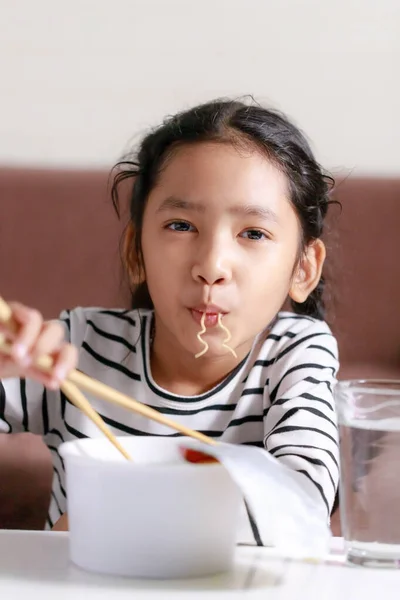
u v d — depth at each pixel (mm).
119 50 2385
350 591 581
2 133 2381
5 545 677
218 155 976
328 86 2373
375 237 2076
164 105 2381
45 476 1409
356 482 640
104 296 2062
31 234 2086
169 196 958
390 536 637
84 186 2094
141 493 601
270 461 626
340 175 2186
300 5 2381
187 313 934
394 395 630
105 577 604
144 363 1104
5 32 2381
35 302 2072
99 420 631
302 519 621
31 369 594
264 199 962
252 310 947
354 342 2055
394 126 2369
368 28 2371
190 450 683
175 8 2379
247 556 662
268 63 2377
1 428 1107
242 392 1074
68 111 2383
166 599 560
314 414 957
